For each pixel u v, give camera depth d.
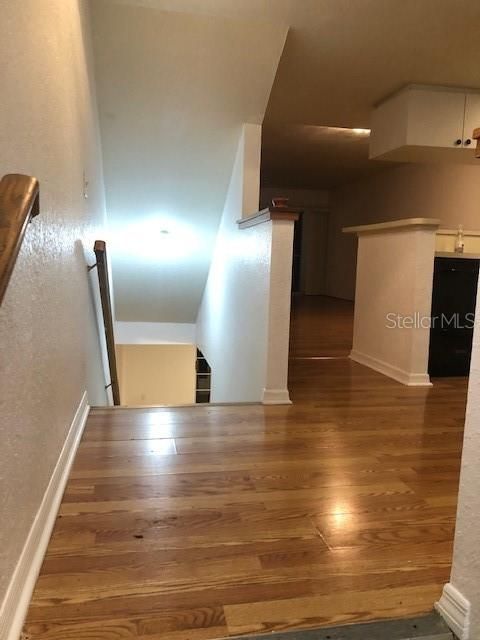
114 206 4.24
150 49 3.00
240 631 1.07
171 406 2.63
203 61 3.10
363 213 8.15
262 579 1.24
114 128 3.50
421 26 2.94
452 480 1.83
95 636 1.04
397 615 1.14
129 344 6.21
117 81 3.17
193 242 4.67
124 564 1.28
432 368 3.46
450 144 3.89
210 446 2.08
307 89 3.94
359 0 2.66
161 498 1.62
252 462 1.93
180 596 1.17
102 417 2.41
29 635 1.04
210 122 3.52
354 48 3.22
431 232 3.12
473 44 3.16
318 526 1.49
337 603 1.17
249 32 2.95
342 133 5.40
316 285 9.74
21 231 0.82
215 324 4.67
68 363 1.85
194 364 7.25
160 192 4.11
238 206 3.71
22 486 1.14
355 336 4.01
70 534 1.40
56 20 1.65
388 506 1.63
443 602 1.14
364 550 1.38
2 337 0.99
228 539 1.41
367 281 3.81
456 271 3.41
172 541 1.38
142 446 2.05
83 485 1.69
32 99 1.29
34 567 1.20
